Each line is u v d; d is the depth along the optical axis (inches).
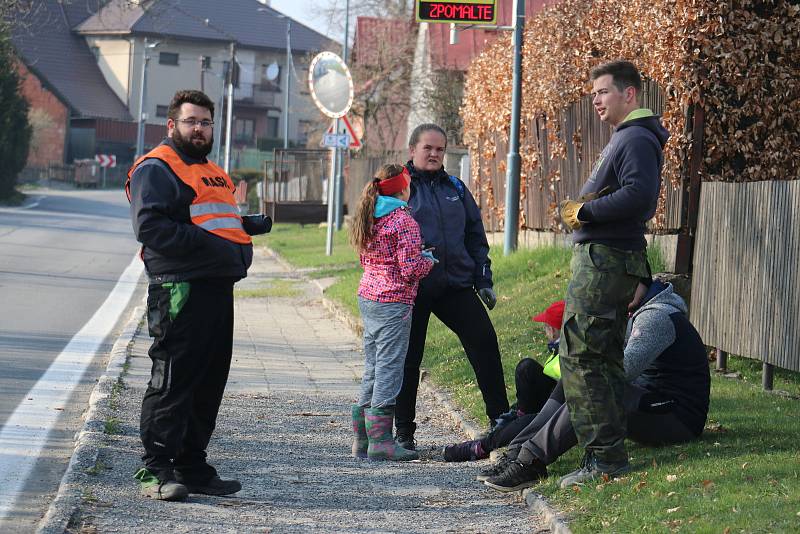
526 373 584.7
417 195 617.9
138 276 1646.2
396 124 3329.2
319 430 669.3
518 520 473.4
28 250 1966.0
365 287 596.7
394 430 665.6
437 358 860.6
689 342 532.4
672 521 422.0
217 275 485.4
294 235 2564.0
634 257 486.9
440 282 609.3
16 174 3863.2
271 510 480.4
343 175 2839.6
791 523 393.1
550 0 1574.8
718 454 507.2
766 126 889.5
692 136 885.2
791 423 577.9
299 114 7003.0
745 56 879.1
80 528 432.8
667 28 896.9
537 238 1309.1
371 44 3253.0
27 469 549.0
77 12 6565.0
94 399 695.7
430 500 508.7
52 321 1110.4
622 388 499.5
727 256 772.0
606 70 489.7
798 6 877.8
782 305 691.4
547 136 1288.1
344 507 491.8
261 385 812.0
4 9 2322.8
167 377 485.4
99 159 5841.5
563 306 576.7
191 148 493.0
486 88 1562.5
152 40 6368.1
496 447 577.0
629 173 475.5
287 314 1269.7
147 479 490.9
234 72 3122.5
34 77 6151.6
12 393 734.5
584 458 510.9
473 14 1253.1
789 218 690.2
